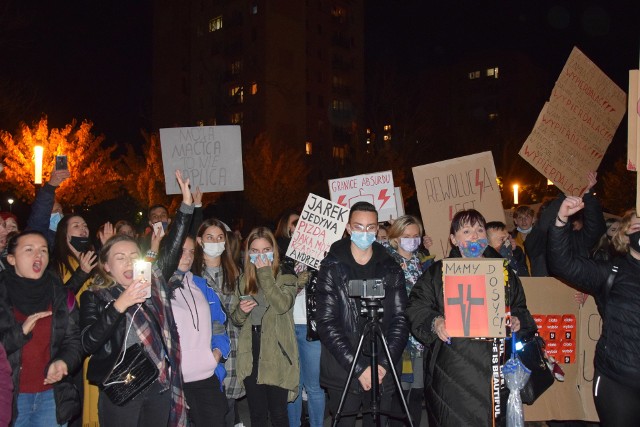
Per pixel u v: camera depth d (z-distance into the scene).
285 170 37.16
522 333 4.20
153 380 4.02
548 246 4.16
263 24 52.25
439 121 70.81
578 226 6.21
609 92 5.61
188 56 58.06
